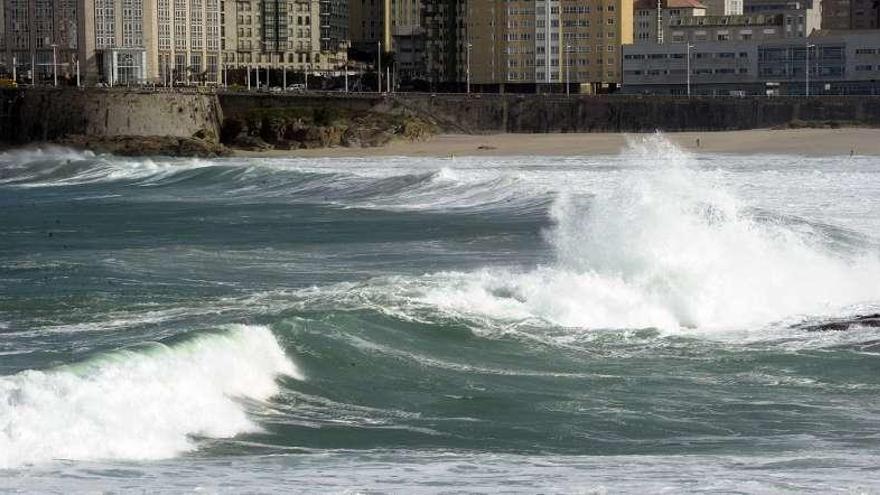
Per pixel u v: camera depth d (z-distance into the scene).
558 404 154.88
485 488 110.62
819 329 190.00
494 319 193.88
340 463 126.00
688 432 143.88
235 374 154.88
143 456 128.62
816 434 142.38
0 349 179.00
